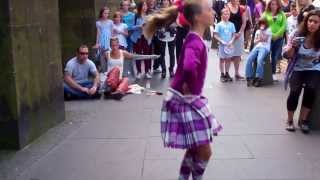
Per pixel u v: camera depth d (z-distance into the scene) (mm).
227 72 11969
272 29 11828
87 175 5777
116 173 5816
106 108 9375
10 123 6738
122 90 10297
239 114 8555
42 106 7547
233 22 12148
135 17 13023
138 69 12742
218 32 11938
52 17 8008
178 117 4586
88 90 10219
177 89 4609
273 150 6512
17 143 6770
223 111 8797
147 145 6871
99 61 12438
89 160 6305
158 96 10445
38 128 7387
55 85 8078
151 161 6199
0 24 6570
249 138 7066
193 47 4469
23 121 6879
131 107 9406
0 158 6465
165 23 4793
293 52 7211
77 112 9070
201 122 4578
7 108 6719
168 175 5703
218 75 12867
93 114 8883
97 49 12523
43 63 7609
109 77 10344
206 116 4602
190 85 4516
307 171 5738
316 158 6172
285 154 6344
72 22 13258
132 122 8211
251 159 6168
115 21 12906
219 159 6176
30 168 6070
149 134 7438
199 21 4547
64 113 8445
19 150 6773
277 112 8641
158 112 8898
